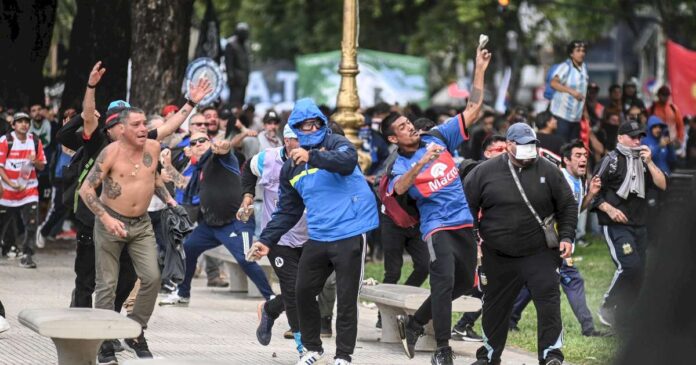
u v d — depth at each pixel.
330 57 83.25
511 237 23.70
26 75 59.19
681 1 93.56
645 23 113.25
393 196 25.12
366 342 29.64
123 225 24.03
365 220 24.05
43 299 35.34
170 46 51.38
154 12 51.12
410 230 30.41
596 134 53.72
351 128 40.91
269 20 113.12
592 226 59.91
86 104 25.52
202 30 61.81
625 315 17.92
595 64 150.12
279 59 114.25
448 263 24.78
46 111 57.00
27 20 58.81
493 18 99.25
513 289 24.42
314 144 23.78
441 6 102.94
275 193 28.39
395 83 82.69
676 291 17.19
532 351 29.14
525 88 138.62
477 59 26.38
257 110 106.19
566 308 36.72
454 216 24.98
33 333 28.84
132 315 25.23
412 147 25.23
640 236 31.27
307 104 23.64
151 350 27.25
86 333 21.62
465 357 27.94
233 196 33.69
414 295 27.80
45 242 53.25
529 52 114.06
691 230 17.27
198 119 34.56
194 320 32.38
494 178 23.86
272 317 26.78
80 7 57.69
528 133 23.36
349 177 24.05
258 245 24.64
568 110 47.69
